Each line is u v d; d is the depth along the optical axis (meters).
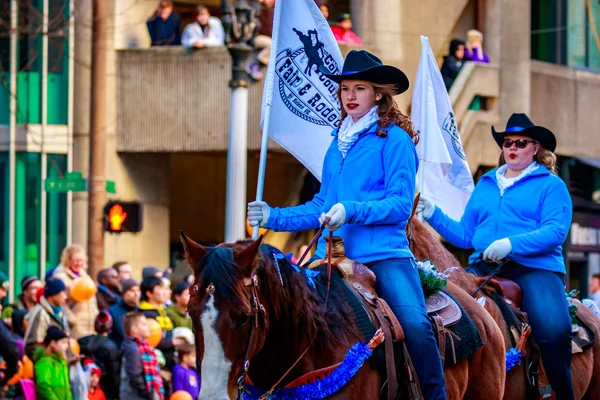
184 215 38.94
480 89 36.09
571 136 40.25
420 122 16.00
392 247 11.27
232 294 9.23
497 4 37.31
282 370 10.38
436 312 11.70
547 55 40.59
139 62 34.22
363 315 10.80
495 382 12.37
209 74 33.66
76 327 21.33
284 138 13.77
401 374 10.96
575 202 40.16
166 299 21.84
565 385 14.01
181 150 33.91
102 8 29.61
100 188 28.48
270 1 33.22
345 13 34.28
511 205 14.44
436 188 17.03
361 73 11.16
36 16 33.47
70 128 34.47
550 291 14.15
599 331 15.16
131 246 34.34
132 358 19.20
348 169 11.26
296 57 13.82
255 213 11.38
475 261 14.62
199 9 34.09
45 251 34.16
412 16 35.62
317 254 11.66
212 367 9.08
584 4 41.56
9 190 34.09
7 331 19.17
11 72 34.06
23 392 18.92
